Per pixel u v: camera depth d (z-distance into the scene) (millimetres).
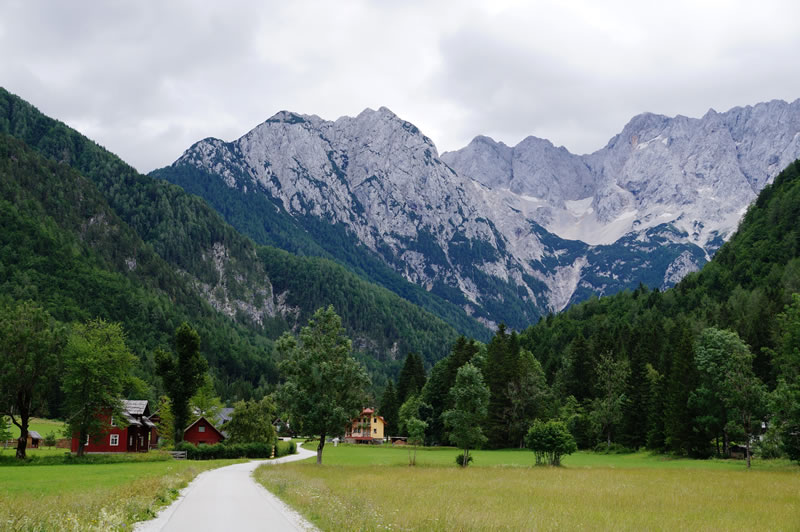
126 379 78938
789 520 28688
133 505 23938
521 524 23047
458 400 75375
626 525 25141
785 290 135625
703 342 89812
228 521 22969
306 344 74250
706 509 32094
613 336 145000
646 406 104938
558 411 120375
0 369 69875
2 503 23359
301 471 53531
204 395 112000
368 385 75750
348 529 20172
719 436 85688
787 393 66688
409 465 72812
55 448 104812
